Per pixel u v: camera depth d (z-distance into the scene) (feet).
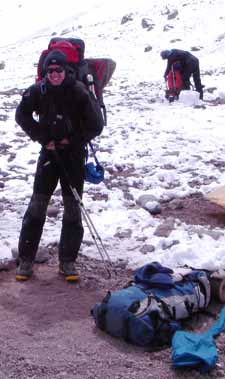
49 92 16.66
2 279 18.21
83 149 17.51
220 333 15.16
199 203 25.57
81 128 17.16
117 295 15.03
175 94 52.11
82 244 20.79
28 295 17.21
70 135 17.01
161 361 14.01
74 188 17.52
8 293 17.29
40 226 18.01
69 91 16.67
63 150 17.22
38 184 17.81
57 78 16.49
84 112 16.87
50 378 13.37
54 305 16.66
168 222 22.57
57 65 16.48
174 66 52.03
